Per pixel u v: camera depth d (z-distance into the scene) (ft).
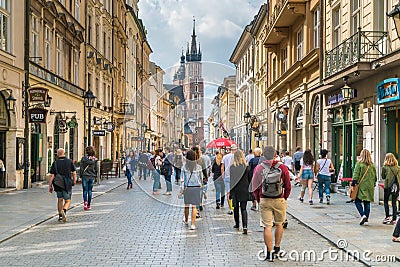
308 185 46.62
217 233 31.30
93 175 43.93
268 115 79.00
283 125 90.33
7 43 57.67
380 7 46.19
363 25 49.08
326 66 56.65
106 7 121.60
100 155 107.65
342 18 56.18
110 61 125.70
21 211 40.78
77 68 91.81
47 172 71.10
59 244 27.55
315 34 70.13
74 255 24.70
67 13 82.84
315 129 70.08
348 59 48.60
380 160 44.91
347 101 53.72
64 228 33.14
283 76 86.07
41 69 68.08
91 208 44.50
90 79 103.96
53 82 74.08
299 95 76.79
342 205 45.21
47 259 23.82
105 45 120.57
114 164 104.22
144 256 24.54
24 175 61.93
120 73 139.13
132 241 28.48
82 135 94.17
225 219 37.68
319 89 61.72
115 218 37.96
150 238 29.45
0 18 55.62
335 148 61.46
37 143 68.54
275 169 24.30
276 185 23.94
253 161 36.45
